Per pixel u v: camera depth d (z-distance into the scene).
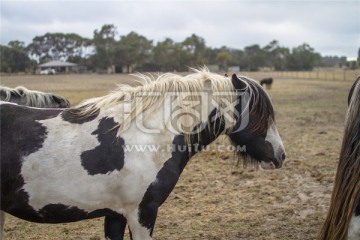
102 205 3.28
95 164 3.19
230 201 6.31
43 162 3.14
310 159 9.06
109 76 59.03
